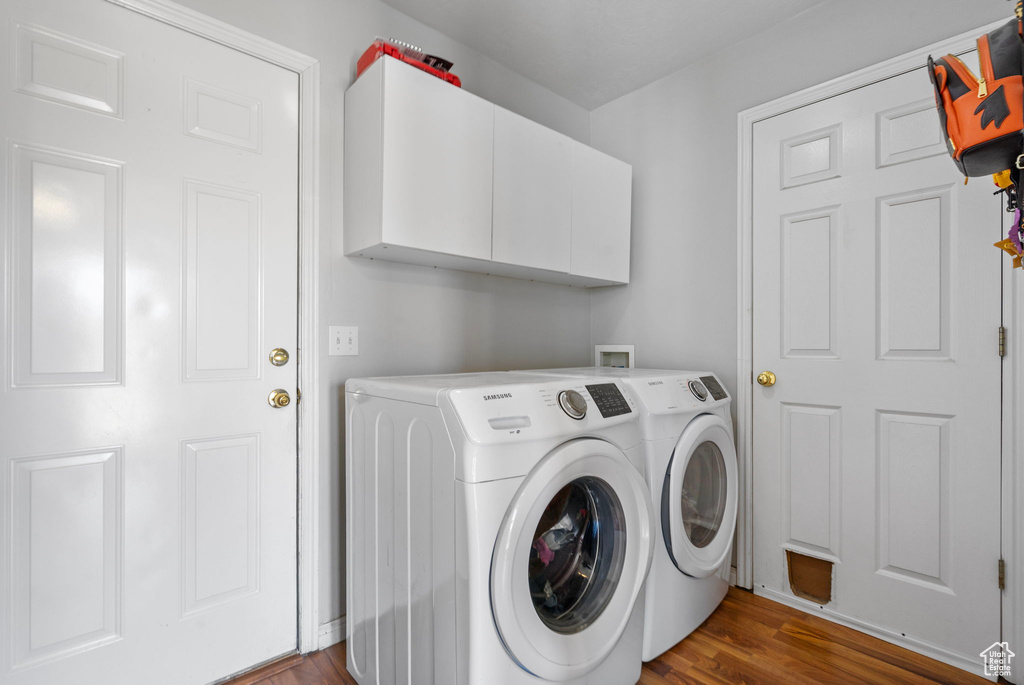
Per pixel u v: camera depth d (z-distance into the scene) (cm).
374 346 185
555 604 130
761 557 207
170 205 144
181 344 146
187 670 146
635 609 146
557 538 132
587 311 274
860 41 183
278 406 163
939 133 165
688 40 214
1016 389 150
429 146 166
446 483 113
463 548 109
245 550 157
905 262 172
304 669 159
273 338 163
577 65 232
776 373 203
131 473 138
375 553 143
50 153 127
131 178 138
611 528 141
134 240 138
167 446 144
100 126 133
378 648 141
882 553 176
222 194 153
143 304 140
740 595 207
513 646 110
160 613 142
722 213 221
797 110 198
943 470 164
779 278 202
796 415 198
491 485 109
